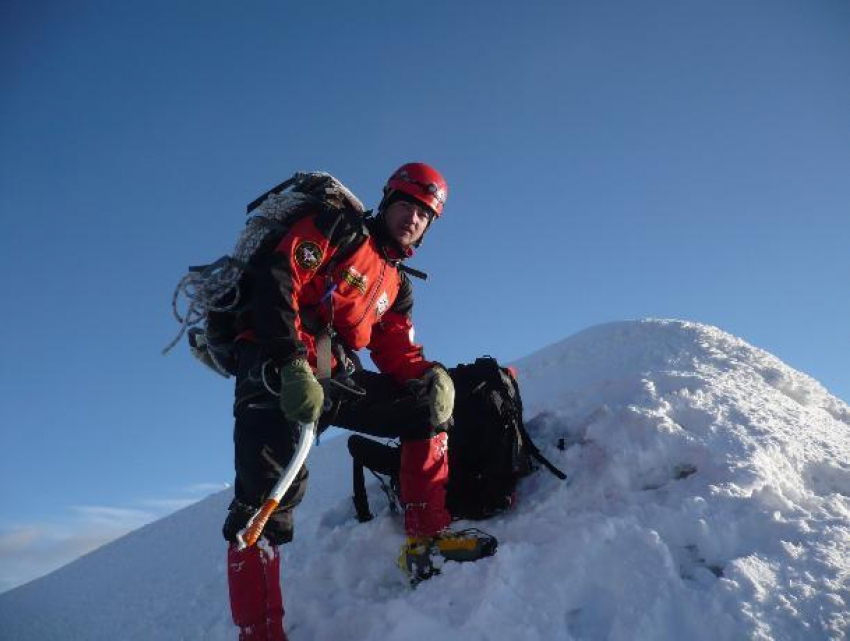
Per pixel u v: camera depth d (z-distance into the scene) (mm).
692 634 2178
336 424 2836
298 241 2539
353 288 2648
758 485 2686
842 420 3697
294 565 3250
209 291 2564
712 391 3414
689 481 2803
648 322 4730
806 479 2910
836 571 2266
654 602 2254
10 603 4961
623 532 2510
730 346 4184
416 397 2826
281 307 2443
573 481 3031
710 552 2461
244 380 2508
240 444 2494
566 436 3373
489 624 2332
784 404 3502
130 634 3557
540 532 2756
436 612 2449
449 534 2709
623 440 3072
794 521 2496
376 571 2965
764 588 2229
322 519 3496
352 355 2773
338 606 2830
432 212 2777
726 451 2906
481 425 3039
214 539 4449
